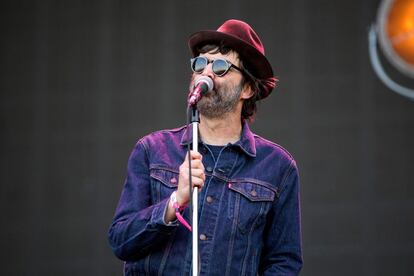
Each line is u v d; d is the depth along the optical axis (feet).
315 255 45.37
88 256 47.37
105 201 47.80
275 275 22.26
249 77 22.70
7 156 48.62
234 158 22.35
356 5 47.14
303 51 47.19
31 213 48.01
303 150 46.39
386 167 45.75
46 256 47.60
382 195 45.52
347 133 46.29
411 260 44.88
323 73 46.88
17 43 49.52
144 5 49.08
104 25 49.16
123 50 48.85
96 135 48.34
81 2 49.49
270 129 46.78
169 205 20.54
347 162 46.06
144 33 48.85
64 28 49.42
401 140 45.88
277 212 22.57
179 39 48.60
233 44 22.43
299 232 22.79
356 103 46.47
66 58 49.16
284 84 47.01
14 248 47.80
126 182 22.33
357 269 45.09
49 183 48.19
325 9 47.39
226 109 22.11
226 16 48.26
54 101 48.85
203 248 21.20
